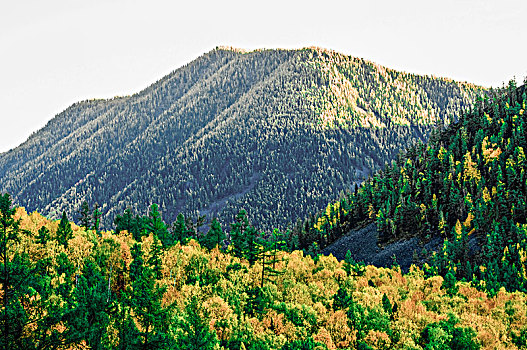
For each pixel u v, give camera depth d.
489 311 90.75
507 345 76.69
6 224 30.95
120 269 79.75
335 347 64.44
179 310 61.88
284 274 94.88
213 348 49.38
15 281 27.86
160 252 88.19
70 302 40.44
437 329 71.12
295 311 70.00
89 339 33.88
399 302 85.75
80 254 78.25
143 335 39.72
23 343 27.19
